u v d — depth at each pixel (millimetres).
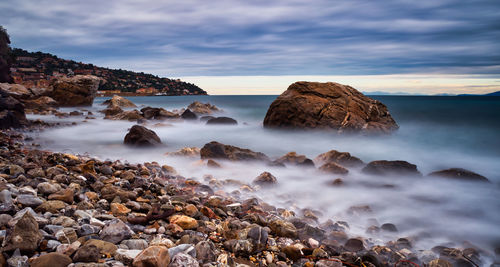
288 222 5664
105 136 17922
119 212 5344
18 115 18969
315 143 17594
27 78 155125
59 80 44812
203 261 3863
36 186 5941
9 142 12891
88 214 4848
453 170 9844
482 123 26609
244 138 19047
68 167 8094
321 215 6887
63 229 3994
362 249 5016
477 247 5590
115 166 9148
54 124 22016
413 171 10164
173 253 3725
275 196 8109
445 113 36344
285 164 11375
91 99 47531
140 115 27500
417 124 26172
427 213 7281
